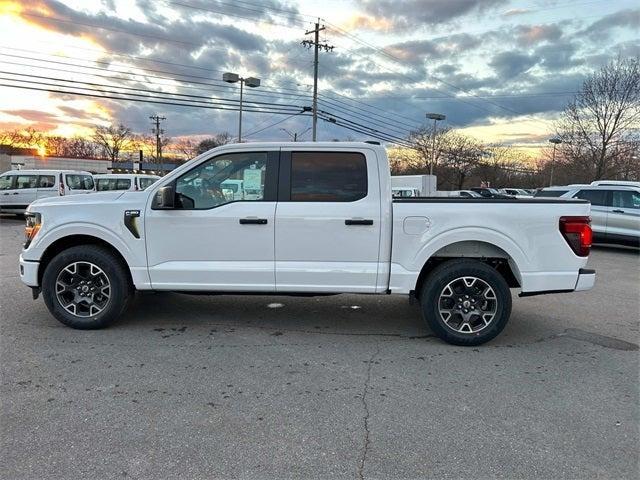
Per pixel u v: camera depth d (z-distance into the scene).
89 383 3.91
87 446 3.01
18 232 15.12
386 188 4.97
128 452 2.95
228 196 5.09
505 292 4.90
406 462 2.90
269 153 5.05
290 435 3.18
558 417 3.48
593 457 2.98
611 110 35.06
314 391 3.84
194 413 3.45
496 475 2.79
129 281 5.24
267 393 3.79
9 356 4.46
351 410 3.54
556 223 4.92
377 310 6.27
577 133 36.91
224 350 4.71
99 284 5.21
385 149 5.03
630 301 7.23
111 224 5.07
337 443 3.09
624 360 4.66
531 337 5.34
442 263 5.04
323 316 5.95
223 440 3.10
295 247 5.00
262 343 4.94
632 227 13.05
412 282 4.98
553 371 4.35
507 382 4.09
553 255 4.94
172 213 5.03
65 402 3.58
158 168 71.25
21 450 2.95
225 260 5.05
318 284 5.02
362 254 4.98
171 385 3.90
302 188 5.02
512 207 4.91
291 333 5.28
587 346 5.06
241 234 5.00
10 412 3.42
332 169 5.02
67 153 94.56
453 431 3.26
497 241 4.89
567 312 6.50
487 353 4.79
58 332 5.13
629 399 3.79
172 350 4.68
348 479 2.73
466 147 68.62
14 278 7.87
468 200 4.97
